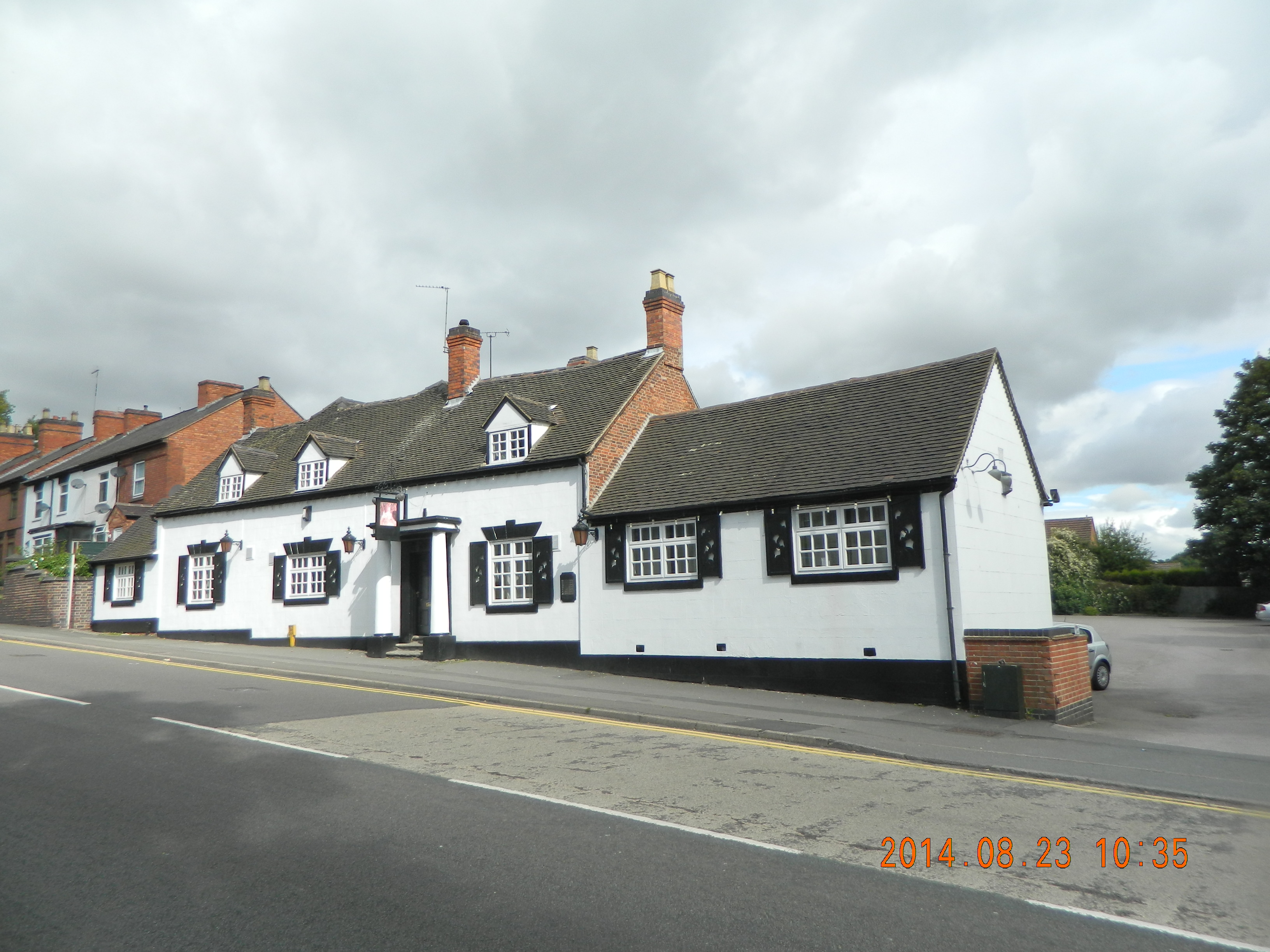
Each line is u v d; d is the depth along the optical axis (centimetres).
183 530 2852
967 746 1073
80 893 552
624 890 564
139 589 2970
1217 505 4553
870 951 479
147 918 513
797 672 1590
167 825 692
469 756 970
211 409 3675
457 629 2106
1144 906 553
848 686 1529
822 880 589
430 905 535
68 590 3141
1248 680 1939
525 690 1508
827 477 1619
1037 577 1881
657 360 2267
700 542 1747
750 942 487
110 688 1435
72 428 4853
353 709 1289
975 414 1588
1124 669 2186
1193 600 4497
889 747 1051
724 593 1703
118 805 745
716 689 1619
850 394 1892
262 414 3338
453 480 2175
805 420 1878
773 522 1653
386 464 2409
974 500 1568
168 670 1744
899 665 1480
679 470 1916
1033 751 1043
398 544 2236
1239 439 4522
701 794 816
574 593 1931
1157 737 1243
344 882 573
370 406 2919
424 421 2583
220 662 1856
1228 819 761
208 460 3575
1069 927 517
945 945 488
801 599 1603
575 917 520
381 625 2175
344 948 474
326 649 2359
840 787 854
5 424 5509
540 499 2017
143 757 928
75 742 997
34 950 470
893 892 570
